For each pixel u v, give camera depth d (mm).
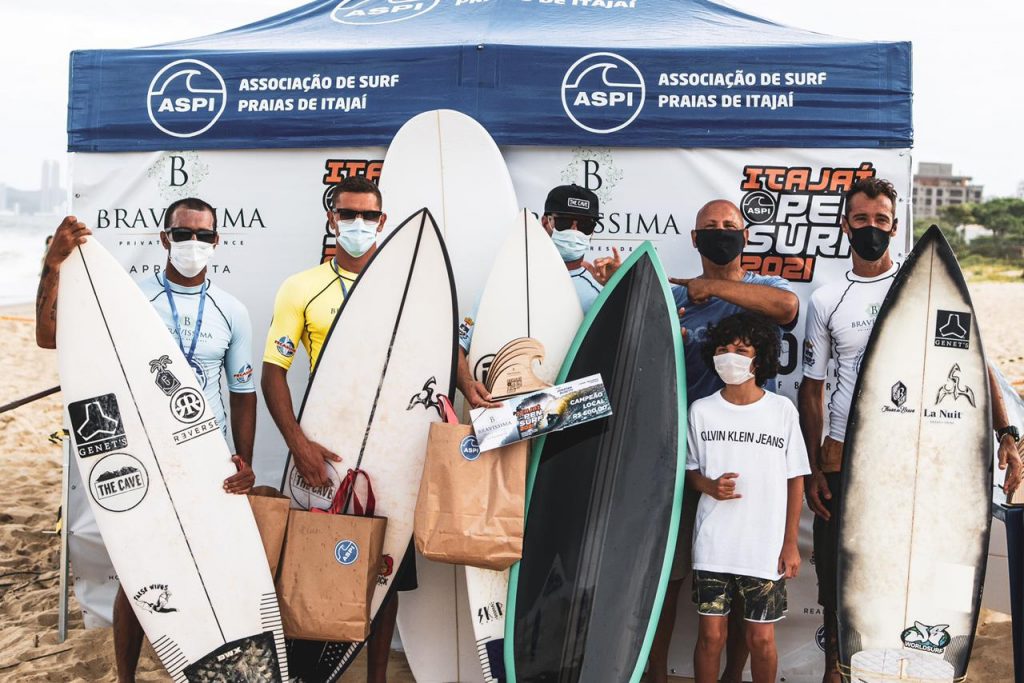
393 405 3324
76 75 4020
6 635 4070
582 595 3209
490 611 3234
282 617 3137
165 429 3207
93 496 3188
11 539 5281
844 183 3725
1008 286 19078
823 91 3725
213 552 3162
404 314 3350
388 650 3348
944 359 3289
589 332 3385
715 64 3754
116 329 3225
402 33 4164
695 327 3543
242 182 3994
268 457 4008
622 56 3789
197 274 3367
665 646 3422
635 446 3285
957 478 3254
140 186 4023
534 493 3271
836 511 3322
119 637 3326
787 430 3104
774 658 3066
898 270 3389
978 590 3209
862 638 3238
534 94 3822
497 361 3305
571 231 3539
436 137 3771
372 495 3285
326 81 3906
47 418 8422
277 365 3355
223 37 4348
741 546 3066
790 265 3773
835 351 3453
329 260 3953
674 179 3824
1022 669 3260
